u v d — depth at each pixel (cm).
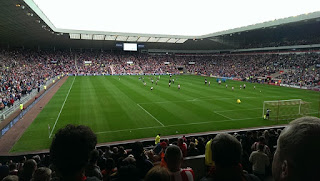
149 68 9350
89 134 235
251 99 3572
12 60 6391
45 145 1691
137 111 2691
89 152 228
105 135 1906
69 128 234
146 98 3488
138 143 600
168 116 2495
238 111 2770
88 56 9388
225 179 231
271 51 8438
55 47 9069
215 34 7950
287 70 6838
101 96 3625
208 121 2344
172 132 2002
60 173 223
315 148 134
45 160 1111
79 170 221
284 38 8088
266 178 771
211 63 9775
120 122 2258
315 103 3375
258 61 8238
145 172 563
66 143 215
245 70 7888
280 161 151
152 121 2305
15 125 2153
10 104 2838
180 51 11031
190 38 8450
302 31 7188
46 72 6700
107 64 9062
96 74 8081
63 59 8644
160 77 7431
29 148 1633
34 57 7844
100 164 791
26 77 5000
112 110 2725
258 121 2388
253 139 1092
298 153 137
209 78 7362
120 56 9944
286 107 2928
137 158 588
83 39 7862
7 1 3328
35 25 5181
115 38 8138
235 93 4144
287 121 2409
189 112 2683
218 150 233
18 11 3884
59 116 2462
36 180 409
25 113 2578
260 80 6181
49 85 4831
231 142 238
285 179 146
